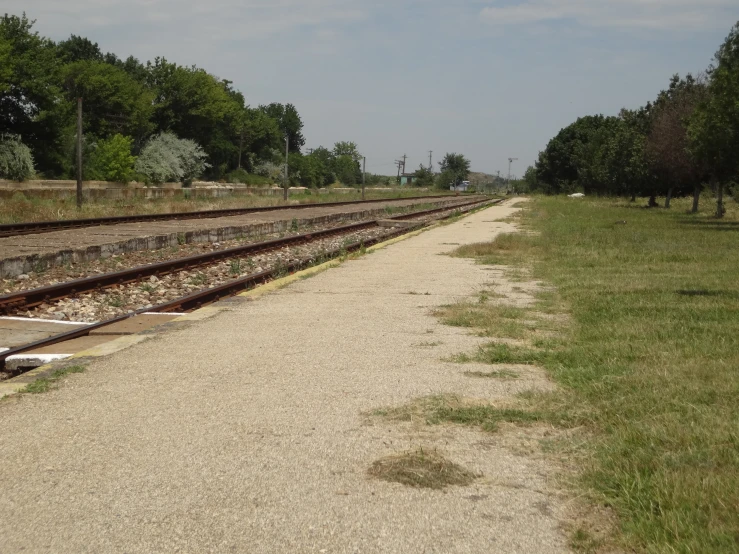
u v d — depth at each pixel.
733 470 4.48
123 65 104.44
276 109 162.75
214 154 105.75
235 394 6.40
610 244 21.88
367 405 6.08
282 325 9.68
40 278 15.71
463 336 8.92
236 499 4.29
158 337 8.90
